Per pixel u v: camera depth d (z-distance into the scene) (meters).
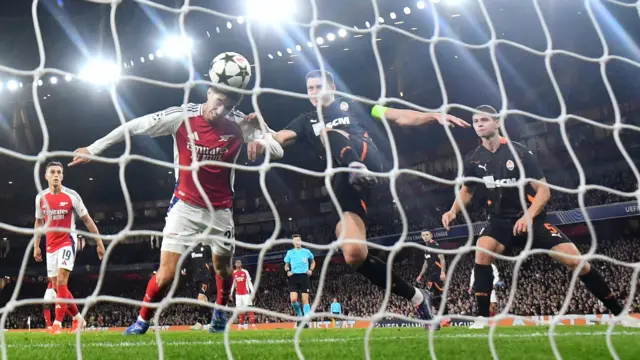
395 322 19.17
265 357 3.12
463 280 22.11
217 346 3.99
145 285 33.19
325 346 3.81
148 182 33.91
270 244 2.75
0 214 32.78
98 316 31.02
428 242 13.04
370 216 29.92
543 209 5.89
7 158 29.52
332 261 29.64
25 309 30.89
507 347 3.43
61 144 30.61
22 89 26.78
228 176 5.62
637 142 23.53
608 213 20.50
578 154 24.88
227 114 5.31
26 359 3.31
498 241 6.15
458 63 24.78
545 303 18.08
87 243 33.88
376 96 26.36
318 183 32.69
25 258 2.45
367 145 5.06
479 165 6.17
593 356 2.95
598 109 24.53
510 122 25.97
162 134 5.38
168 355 3.36
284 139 5.17
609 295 5.76
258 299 29.39
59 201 7.20
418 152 29.39
